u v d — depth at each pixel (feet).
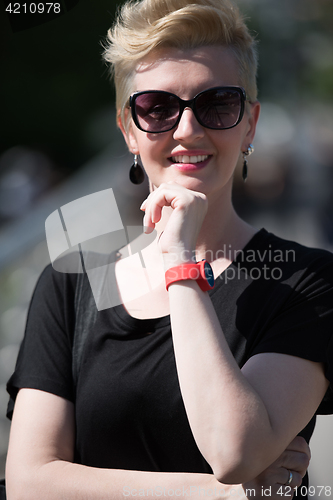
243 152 8.61
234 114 7.55
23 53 58.90
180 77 7.52
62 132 61.31
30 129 60.59
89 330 7.88
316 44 60.59
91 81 60.75
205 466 7.06
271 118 57.98
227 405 6.04
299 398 6.54
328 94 65.16
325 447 15.24
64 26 56.70
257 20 55.21
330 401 7.11
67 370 7.89
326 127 60.54
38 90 60.54
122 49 7.88
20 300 21.31
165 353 7.30
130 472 7.07
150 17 7.76
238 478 6.05
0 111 60.03
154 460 7.20
